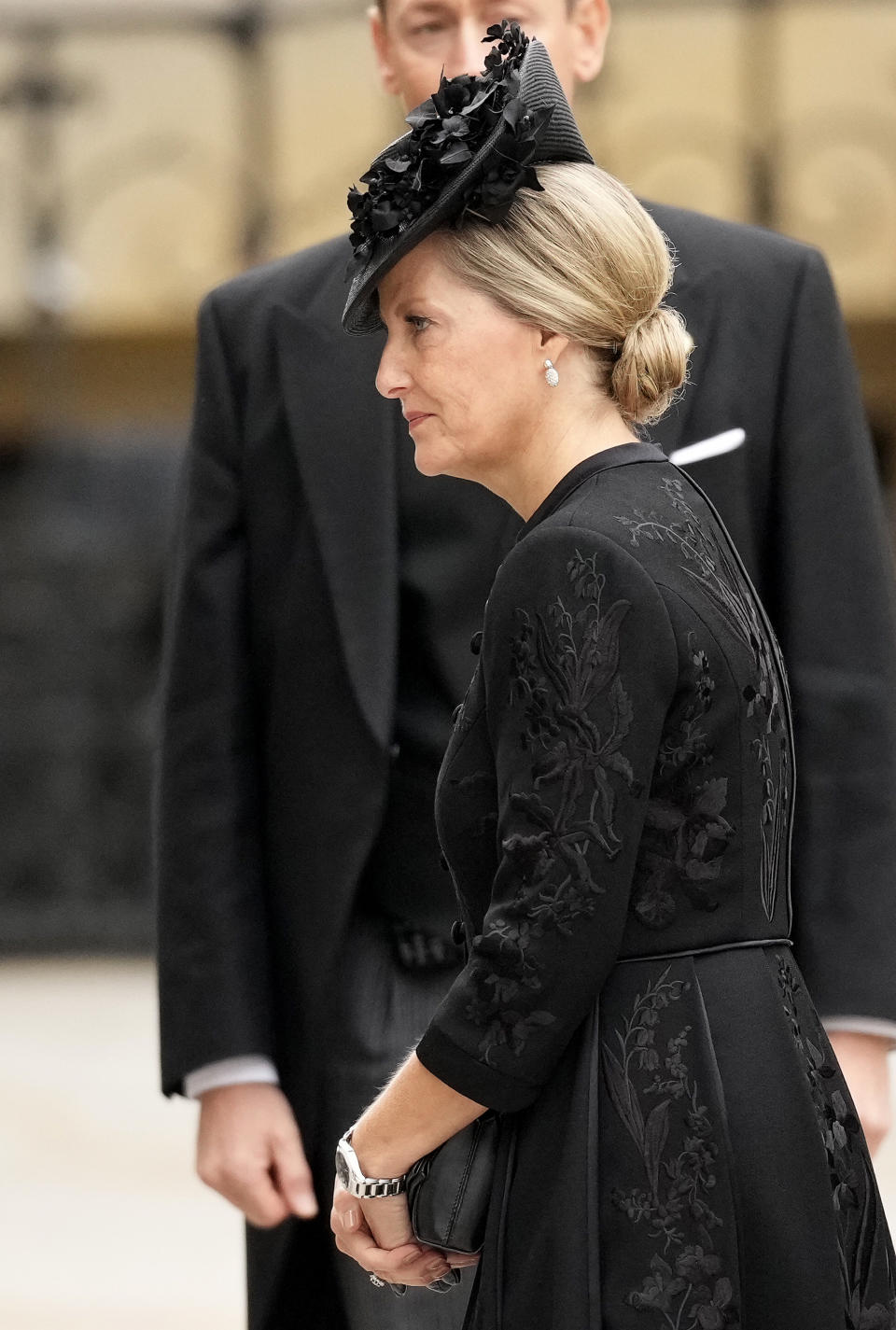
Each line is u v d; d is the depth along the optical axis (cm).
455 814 591
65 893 2500
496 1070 555
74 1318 1305
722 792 565
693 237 827
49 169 2298
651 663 549
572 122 614
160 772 857
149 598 2500
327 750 822
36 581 2498
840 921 771
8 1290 1372
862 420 830
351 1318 796
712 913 566
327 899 817
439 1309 774
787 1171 557
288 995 834
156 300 2312
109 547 2502
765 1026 565
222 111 2273
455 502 811
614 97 2219
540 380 596
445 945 815
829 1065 593
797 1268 553
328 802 820
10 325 2345
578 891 543
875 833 779
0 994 2316
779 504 808
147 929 2497
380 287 605
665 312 609
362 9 2227
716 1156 549
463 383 590
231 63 2262
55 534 2502
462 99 598
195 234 2298
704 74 2208
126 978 2391
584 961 546
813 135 2212
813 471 804
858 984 763
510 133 579
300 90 2255
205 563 852
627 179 2225
